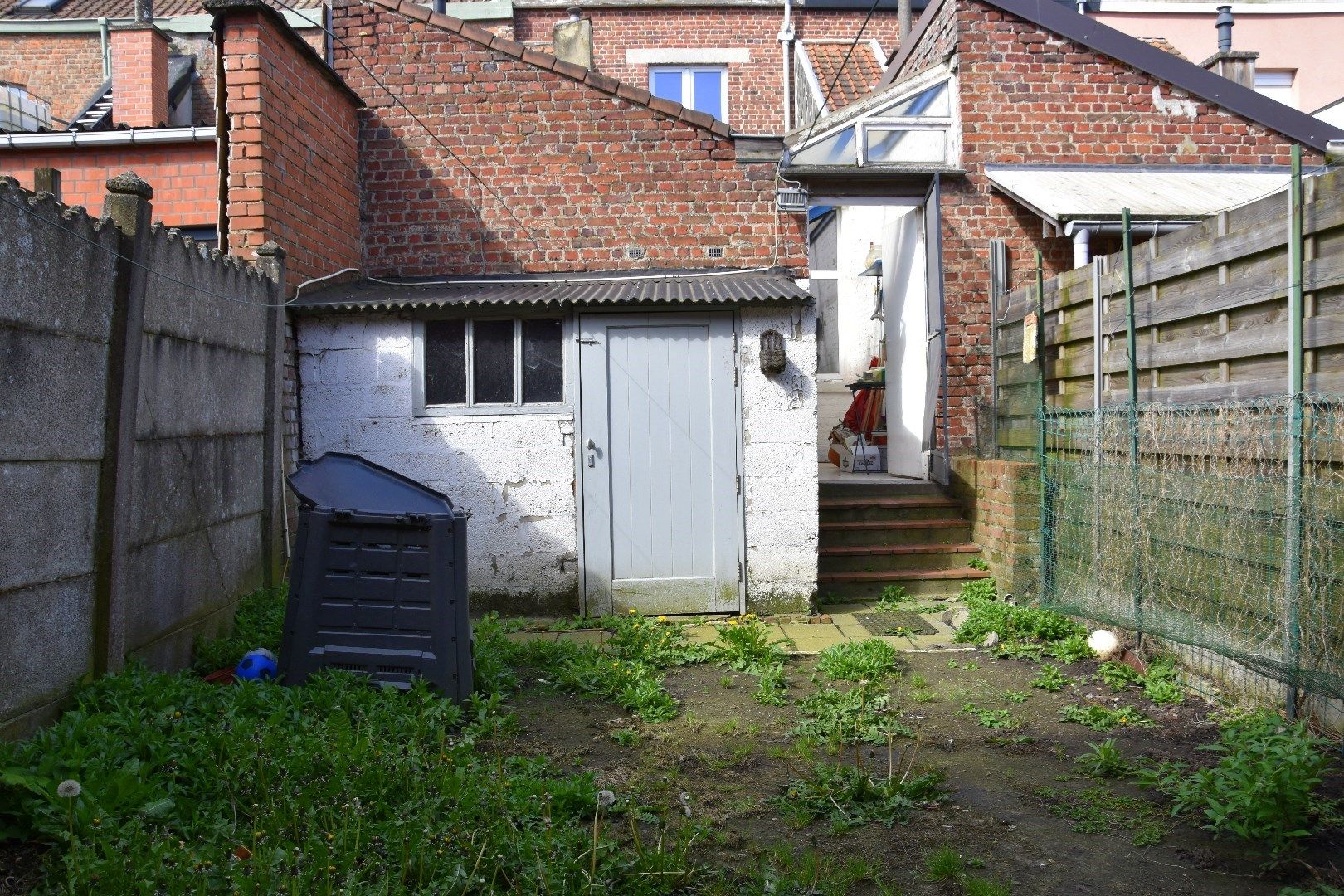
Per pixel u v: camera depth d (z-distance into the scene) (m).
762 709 5.79
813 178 9.90
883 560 8.92
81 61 16.48
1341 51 16.23
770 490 8.28
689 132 9.74
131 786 3.63
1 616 4.04
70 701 4.51
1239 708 5.48
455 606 5.43
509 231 9.74
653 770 4.75
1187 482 5.79
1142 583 6.29
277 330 7.29
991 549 8.64
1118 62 9.98
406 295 8.29
